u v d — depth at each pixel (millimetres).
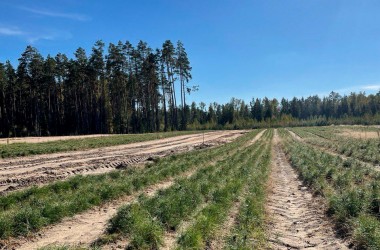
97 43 79438
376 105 145375
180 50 83938
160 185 16391
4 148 30281
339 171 19016
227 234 9492
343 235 9688
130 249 8164
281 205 13758
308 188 16969
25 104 85562
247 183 16578
